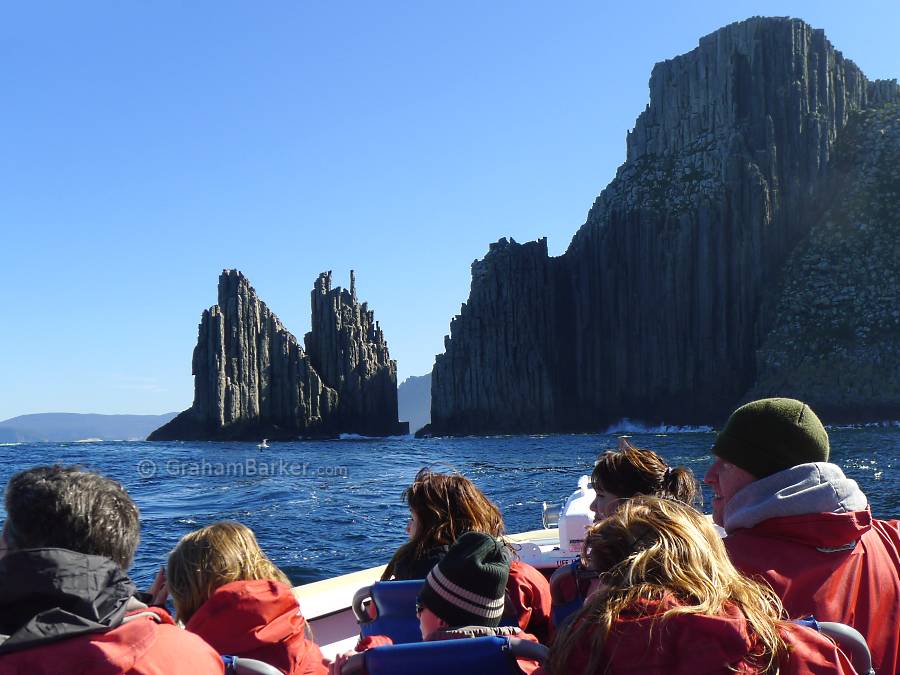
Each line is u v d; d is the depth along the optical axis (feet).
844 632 10.10
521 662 11.10
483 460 257.34
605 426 527.40
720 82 545.03
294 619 13.33
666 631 8.49
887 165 532.32
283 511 105.81
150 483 161.07
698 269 500.33
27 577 8.61
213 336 508.94
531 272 546.26
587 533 10.53
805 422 12.29
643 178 552.82
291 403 522.06
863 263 497.05
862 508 11.68
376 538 79.97
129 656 8.60
